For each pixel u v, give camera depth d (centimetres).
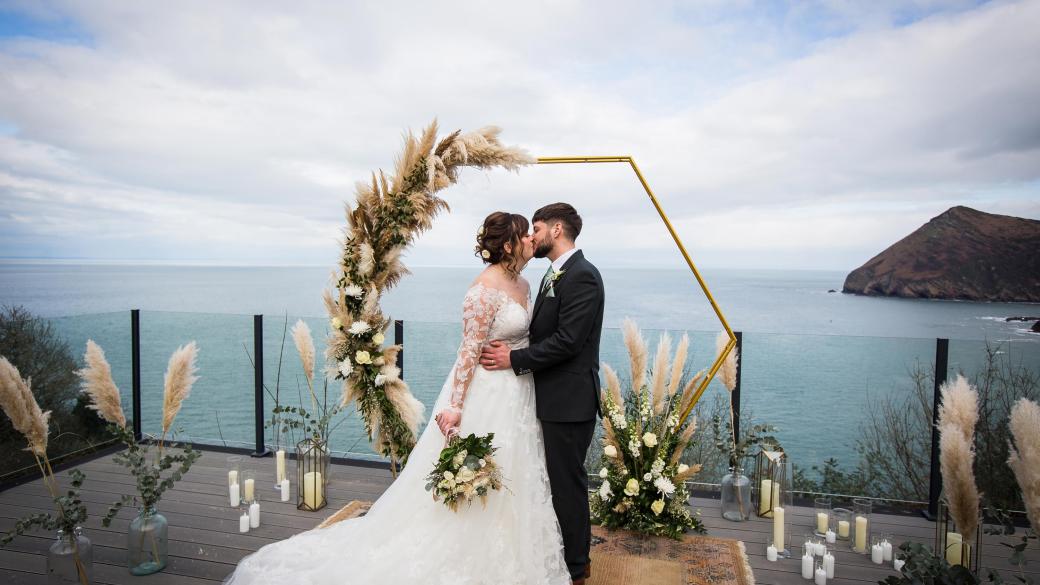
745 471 395
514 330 243
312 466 368
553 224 259
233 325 484
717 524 354
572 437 242
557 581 229
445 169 270
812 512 372
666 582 271
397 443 285
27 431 245
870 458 387
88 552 262
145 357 498
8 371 239
